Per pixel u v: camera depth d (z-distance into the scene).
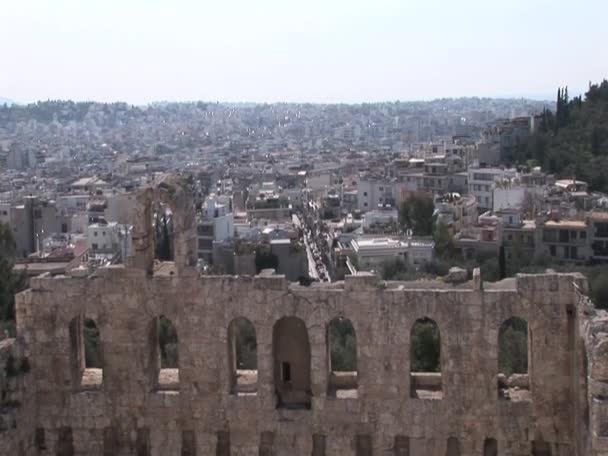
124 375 64.75
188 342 63.81
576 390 57.97
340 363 100.00
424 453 61.38
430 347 97.50
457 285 63.28
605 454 50.81
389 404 61.50
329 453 62.25
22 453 63.50
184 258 63.72
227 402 63.41
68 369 65.31
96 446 65.25
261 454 63.50
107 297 64.62
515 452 60.44
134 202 64.06
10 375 63.09
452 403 60.91
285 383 65.75
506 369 102.12
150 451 65.00
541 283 59.53
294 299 62.16
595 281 163.62
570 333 59.47
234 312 63.03
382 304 61.16
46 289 65.06
